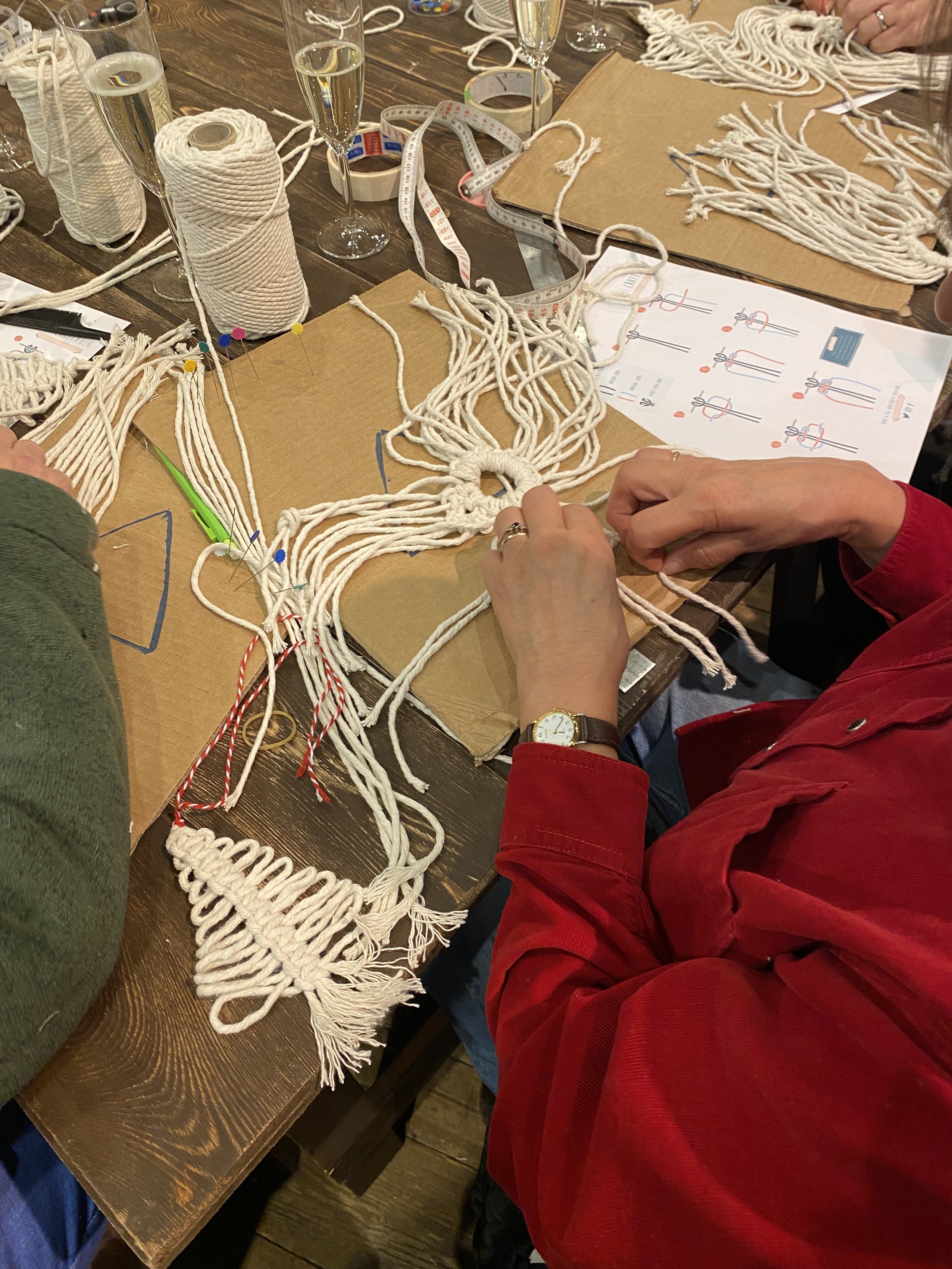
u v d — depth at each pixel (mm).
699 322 911
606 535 734
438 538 737
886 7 1135
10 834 438
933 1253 354
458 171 1080
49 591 575
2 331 908
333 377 848
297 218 1033
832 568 1158
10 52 1001
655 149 1073
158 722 638
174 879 580
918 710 520
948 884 432
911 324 902
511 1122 507
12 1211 731
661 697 1021
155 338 897
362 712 643
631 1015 460
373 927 551
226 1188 475
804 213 985
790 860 514
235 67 1229
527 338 872
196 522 752
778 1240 374
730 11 1267
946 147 576
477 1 1258
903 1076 363
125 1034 518
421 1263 1166
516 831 563
